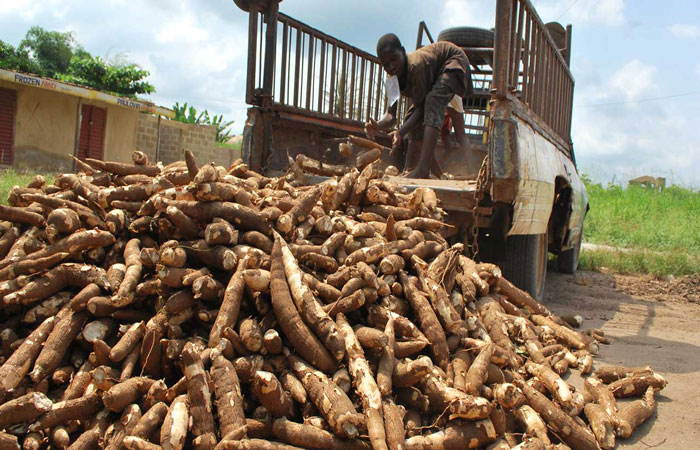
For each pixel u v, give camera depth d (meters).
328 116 7.55
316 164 5.61
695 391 4.08
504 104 5.07
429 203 4.68
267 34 6.59
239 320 3.11
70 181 4.13
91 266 3.28
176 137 23.39
